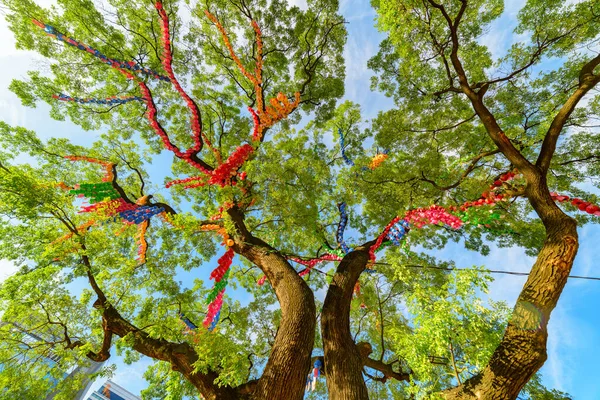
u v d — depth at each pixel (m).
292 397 3.37
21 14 5.42
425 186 6.56
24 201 4.51
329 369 3.79
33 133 6.19
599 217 6.16
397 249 6.57
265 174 5.62
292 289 4.51
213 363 3.77
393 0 4.89
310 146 7.75
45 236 4.91
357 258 5.32
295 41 7.57
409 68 6.51
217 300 4.75
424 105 6.92
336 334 4.11
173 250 7.85
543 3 5.69
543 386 4.14
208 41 7.45
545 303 3.05
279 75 8.02
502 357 2.90
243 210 6.18
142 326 5.33
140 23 6.64
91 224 5.61
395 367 7.29
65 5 5.72
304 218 5.95
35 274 4.45
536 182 4.33
